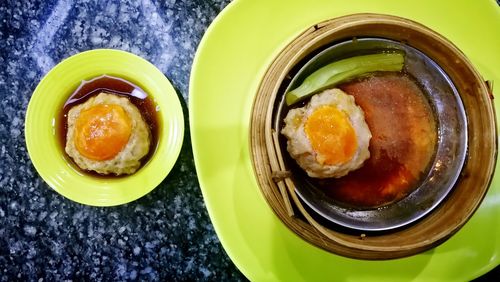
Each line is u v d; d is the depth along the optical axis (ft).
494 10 0.69
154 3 0.79
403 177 0.70
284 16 0.67
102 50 0.73
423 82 0.69
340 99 0.67
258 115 0.62
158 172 0.74
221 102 0.66
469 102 0.65
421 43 0.64
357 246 0.57
